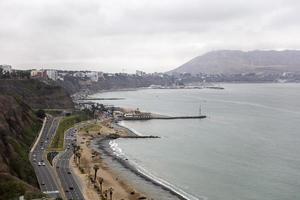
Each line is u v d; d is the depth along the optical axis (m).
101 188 184.88
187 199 176.12
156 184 199.88
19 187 148.38
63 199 158.62
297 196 177.12
